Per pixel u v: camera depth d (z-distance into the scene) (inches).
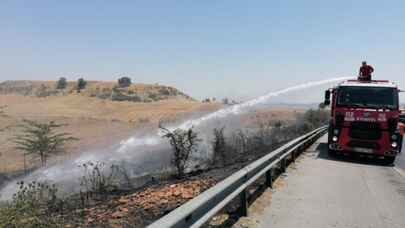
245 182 299.7
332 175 503.2
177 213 178.2
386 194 396.8
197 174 533.3
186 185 413.1
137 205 339.9
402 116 781.9
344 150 665.6
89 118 3417.8
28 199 319.0
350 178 486.9
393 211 326.0
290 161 604.7
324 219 296.2
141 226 274.7
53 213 332.5
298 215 304.8
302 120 1712.6
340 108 666.8
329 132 698.8
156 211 313.7
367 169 580.7
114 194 448.5
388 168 607.5
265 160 362.6
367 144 652.7
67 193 526.6
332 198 367.2
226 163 642.2
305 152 767.7
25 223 257.9
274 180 450.0
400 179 502.0
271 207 327.0
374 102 655.8
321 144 948.6
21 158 1429.6
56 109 4906.5
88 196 439.5
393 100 652.1
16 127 2352.4
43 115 3572.8
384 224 288.7
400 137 649.6
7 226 247.8
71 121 2987.2
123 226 276.2
